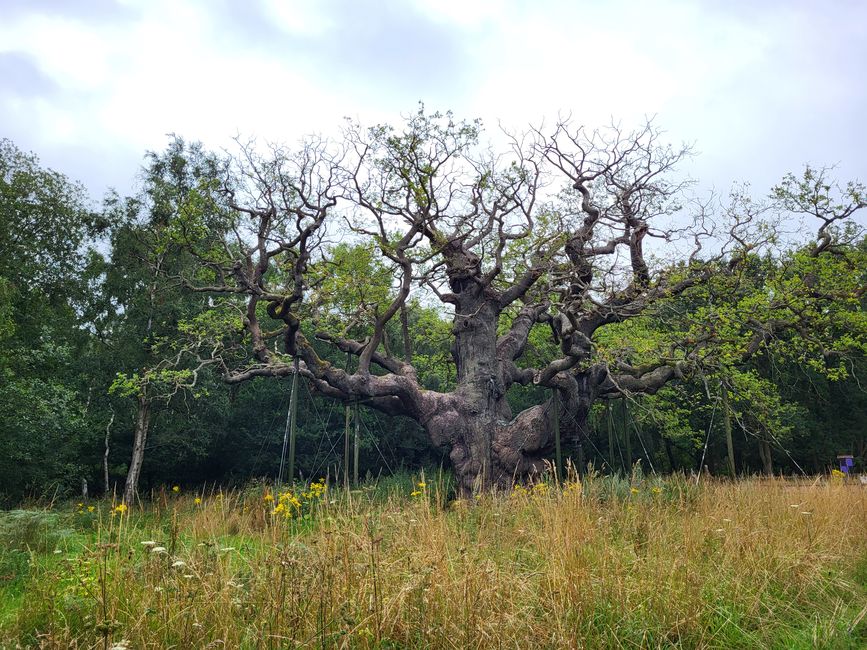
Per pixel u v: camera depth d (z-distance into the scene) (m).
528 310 20.67
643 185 19.47
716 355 16.52
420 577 4.61
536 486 8.70
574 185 19.48
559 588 4.88
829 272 17.36
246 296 27.66
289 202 17.45
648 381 18.66
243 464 32.09
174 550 5.17
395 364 19.42
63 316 27.20
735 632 5.02
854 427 32.44
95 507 14.07
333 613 4.26
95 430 26.97
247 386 31.83
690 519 7.21
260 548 5.43
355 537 5.00
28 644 4.20
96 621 4.17
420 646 4.23
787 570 6.27
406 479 17.75
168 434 27.12
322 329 19.38
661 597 5.12
